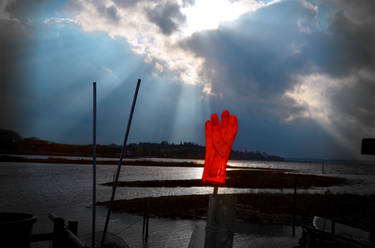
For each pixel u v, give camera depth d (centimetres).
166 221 1520
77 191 2894
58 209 1828
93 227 226
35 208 1852
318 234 513
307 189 4297
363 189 4694
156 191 3281
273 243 1016
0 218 260
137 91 216
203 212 1820
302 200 2430
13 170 5584
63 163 9875
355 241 445
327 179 7088
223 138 186
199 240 309
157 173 7044
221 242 175
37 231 1172
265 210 1950
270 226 1396
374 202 2439
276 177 6725
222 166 183
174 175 6431
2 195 2391
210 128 191
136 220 1530
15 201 2117
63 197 2398
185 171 8444
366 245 426
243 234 1155
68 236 292
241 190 3747
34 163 8838
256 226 1376
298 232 1279
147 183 4181
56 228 311
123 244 281
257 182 5194
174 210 1859
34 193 2586
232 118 186
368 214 1848
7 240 227
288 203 2283
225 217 177
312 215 1806
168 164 14725
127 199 2394
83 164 9962
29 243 250
